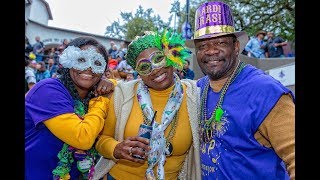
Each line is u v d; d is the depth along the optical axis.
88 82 2.12
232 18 2.21
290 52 13.89
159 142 2.17
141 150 2.10
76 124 2.00
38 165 2.03
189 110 2.28
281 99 1.92
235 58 2.19
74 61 2.05
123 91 2.31
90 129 2.04
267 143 2.00
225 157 2.03
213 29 2.11
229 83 2.13
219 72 2.14
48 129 2.05
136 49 2.17
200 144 2.22
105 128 2.34
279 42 12.63
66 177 2.10
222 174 2.04
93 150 2.30
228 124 2.03
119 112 2.28
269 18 18.89
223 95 2.12
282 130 1.87
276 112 1.90
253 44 12.45
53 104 2.00
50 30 17.91
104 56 2.21
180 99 2.27
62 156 2.08
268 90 1.93
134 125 2.25
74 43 2.13
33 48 13.39
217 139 2.08
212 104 2.17
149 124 2.21
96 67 2.09
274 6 18.69
